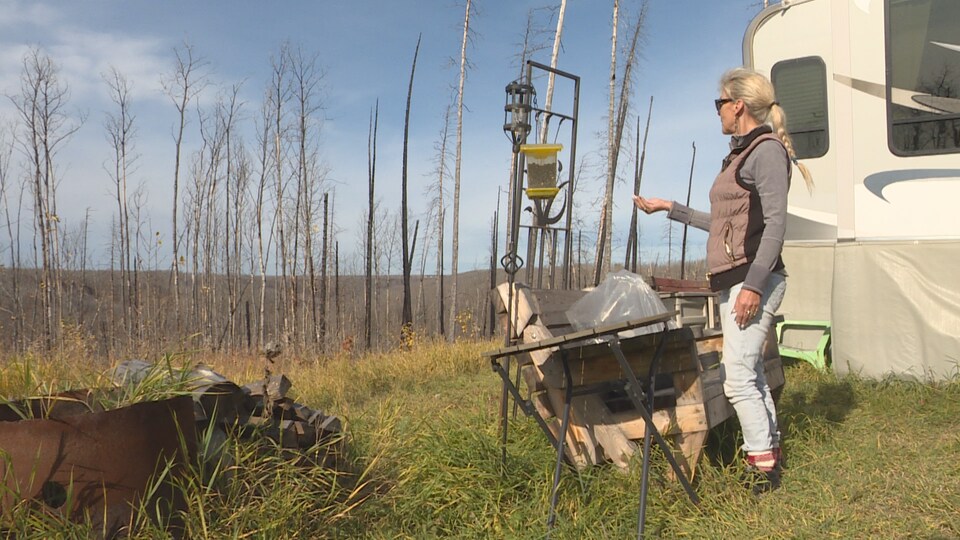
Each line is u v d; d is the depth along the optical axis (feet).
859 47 19.40
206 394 9.85
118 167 115.85
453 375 26.48
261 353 11.44
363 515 10.34
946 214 17.99
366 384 24.61
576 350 10.27
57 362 15.93
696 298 14.85
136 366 10.46
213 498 8.92
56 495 7.87
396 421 14.46
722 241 11.27
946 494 10.34
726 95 11.48
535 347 9.68
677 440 10.83
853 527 9.62
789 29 20.98
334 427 11.43
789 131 21.04
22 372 11.98
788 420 14.57
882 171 18.90
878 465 11.92
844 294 19.11
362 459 11.76
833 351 19.42
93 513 7.91
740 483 11.10
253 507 9.11
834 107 19.85
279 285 125.39
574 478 10.94
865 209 19.10
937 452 12.32
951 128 18.08
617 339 9.35
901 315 18.20
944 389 16.55
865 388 17.51
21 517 7.55
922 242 18.17
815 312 20.88
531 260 14.43
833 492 10.89
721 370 12.20
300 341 89.81
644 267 106.11
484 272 201.77
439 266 98.84
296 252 109.19
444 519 10.74
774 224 10.53
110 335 52.85
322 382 25.03
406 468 11.85
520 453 12.30
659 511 10.12
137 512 8.20
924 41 18.53
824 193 20.48
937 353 17.62
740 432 12.57
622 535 9.64
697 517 10.07
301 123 110.01
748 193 10.98
